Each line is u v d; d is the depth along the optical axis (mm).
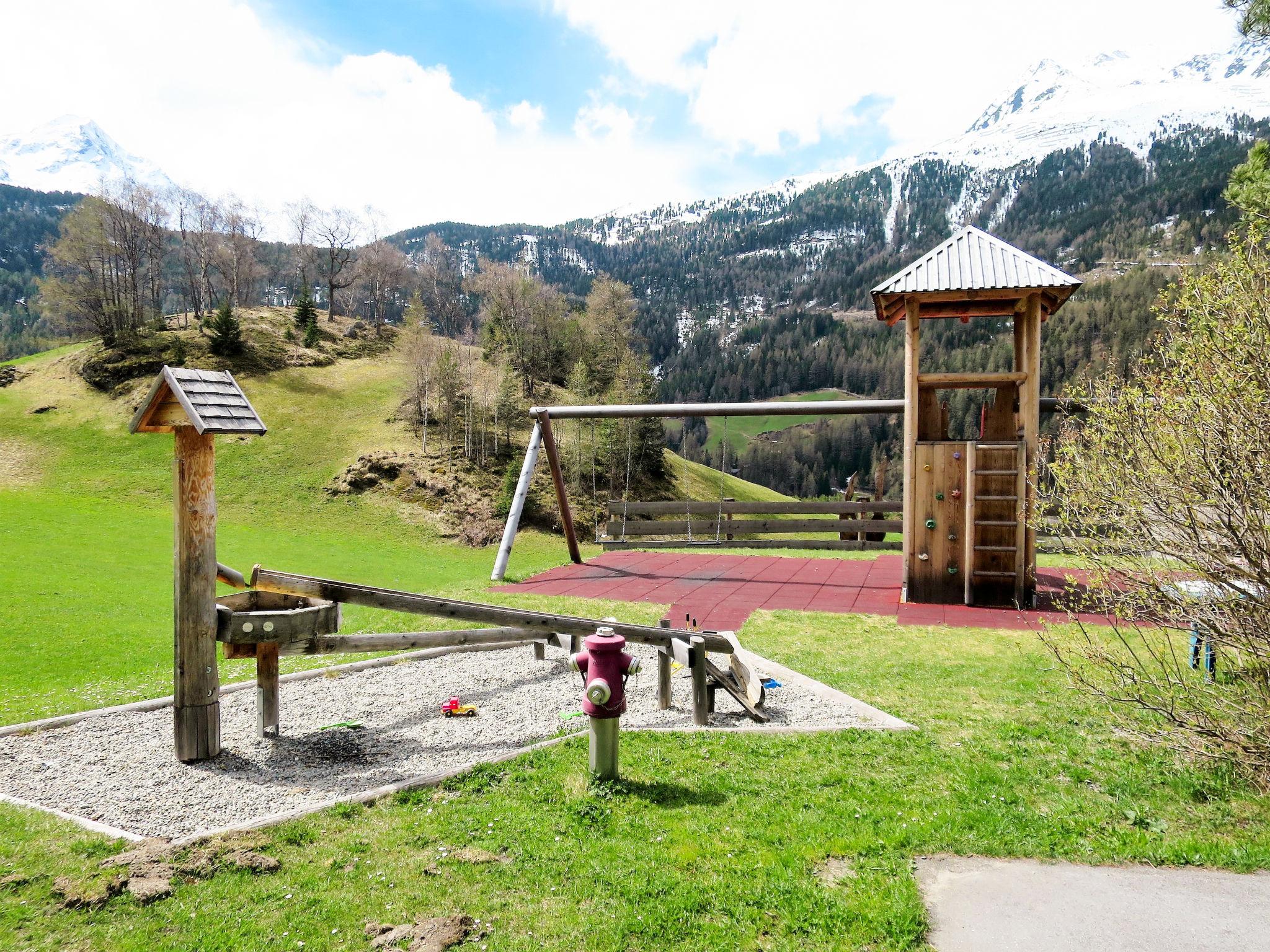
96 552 30516
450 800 4555
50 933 3188
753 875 3623
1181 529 4773
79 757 5305
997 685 6930
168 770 5059
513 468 48531
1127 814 4266
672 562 15469
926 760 5117
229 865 3742
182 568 5160
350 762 5273
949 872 3734
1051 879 3666
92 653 11961
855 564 14977
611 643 4734
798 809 4367
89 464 50000
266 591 5914
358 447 54656
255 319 80688
